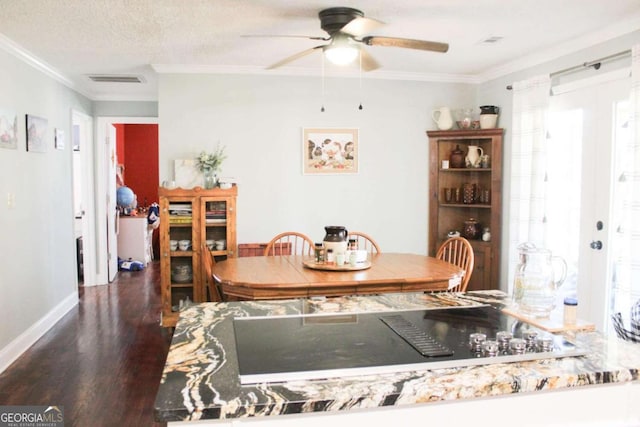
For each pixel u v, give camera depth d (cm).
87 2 287
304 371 125
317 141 486
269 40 369
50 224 456
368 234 502
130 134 872
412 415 120
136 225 754
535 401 126
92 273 630
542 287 173
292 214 486
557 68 404
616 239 351
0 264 347
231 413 109
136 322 466
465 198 502
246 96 471
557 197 406
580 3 295
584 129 376
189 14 309
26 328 395
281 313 180
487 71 482
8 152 363
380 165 500
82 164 615
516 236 445
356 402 114
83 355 377
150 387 318
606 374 128
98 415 280
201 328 162
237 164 474
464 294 213
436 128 509
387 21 326
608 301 356
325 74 482
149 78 511
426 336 152
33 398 302
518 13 312
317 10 303
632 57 317
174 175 460
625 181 342
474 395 120
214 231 445
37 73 429
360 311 183
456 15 315
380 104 496
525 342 143
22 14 307
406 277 305
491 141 487
